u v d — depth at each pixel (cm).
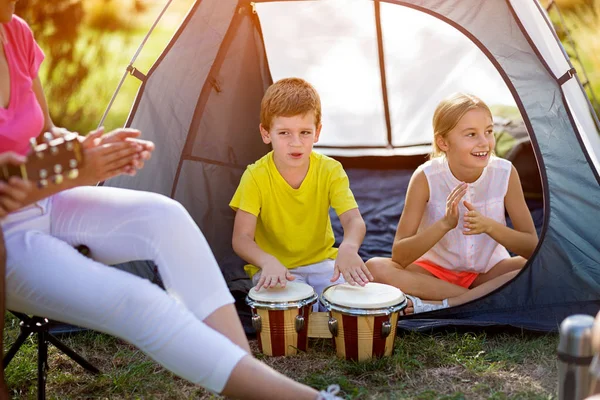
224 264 284
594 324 140
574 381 140
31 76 185
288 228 248
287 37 360
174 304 153
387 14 353
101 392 200
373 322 205
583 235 232
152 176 260
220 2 276
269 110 235
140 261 251
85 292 152
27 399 197
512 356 212
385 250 304
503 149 371
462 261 253
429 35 359
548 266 235
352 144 400
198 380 149
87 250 173
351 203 242
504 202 257
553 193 231
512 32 234
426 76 373
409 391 193
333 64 373
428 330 230
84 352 226
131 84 516
